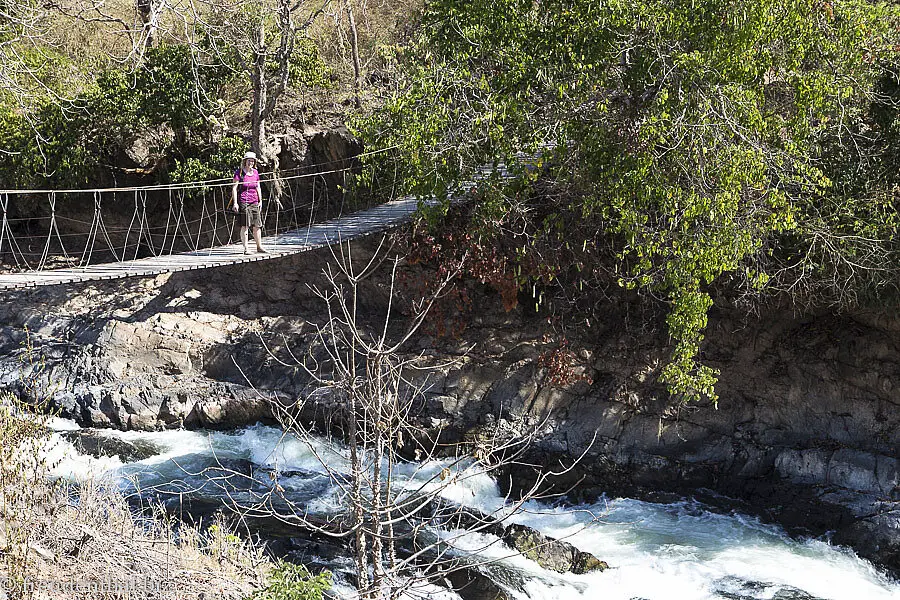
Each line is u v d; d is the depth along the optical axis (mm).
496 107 11781
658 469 12594
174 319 16078
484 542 10297
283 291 16312
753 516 11562
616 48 11047
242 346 15469
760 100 11195
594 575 9930
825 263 11812
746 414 12773
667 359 13430
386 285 15492
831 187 11539
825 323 12711
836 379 12281
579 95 11453
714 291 13305
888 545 10320
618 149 11297
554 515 11758
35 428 7180
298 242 13930
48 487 7121
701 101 10594
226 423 14617
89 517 7074
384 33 22312
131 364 15320
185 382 15078
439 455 13352
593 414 13258
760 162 10469
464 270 14516
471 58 12602
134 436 14281
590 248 13734
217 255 13227
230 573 7113
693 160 10781
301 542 9820
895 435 11625
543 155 11867
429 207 13188
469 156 12461
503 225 13852
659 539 11000
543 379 13719
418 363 14281
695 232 10883
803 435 12344
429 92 12156
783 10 10750
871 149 11492
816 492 11484
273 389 14703
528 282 14547
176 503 11023
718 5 10445
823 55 11180
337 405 13586
